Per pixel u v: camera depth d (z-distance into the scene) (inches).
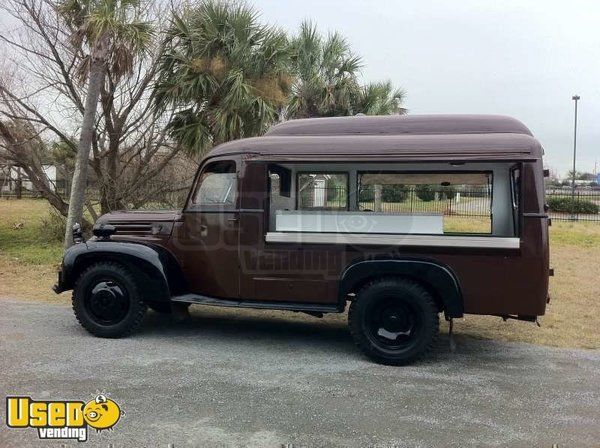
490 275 193.5
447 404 166.2
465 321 274.7
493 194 209.8
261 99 445.4
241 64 453.7
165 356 206.8
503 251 191.9
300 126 222.7
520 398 172.2
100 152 473.4
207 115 443.5
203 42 439.8
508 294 192.5
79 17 415.5
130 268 228.7
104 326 229.0
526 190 189.9
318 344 229.5
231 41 449.1
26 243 512.1
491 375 194.2
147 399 164.1
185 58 446.9
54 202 503.5
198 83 431.5
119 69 388.5
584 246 551.8
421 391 176.7
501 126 206.1
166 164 478.3
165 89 446.6
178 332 243.9
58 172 571.2
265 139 218.5
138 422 148.5
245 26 452.4
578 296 331.0
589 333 254.4
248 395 169.5
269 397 168.2
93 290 229.3
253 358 207.6
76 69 410.9
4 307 283.3
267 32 466.3
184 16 451.5
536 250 189.5
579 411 162.6
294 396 169.5
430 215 201.2
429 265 196.7
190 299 225.0
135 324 228.8
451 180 221.3
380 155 202.1
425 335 198.8
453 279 195.5
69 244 354.0
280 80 478.0
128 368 191.8
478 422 153.6
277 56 463.5
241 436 141.5
